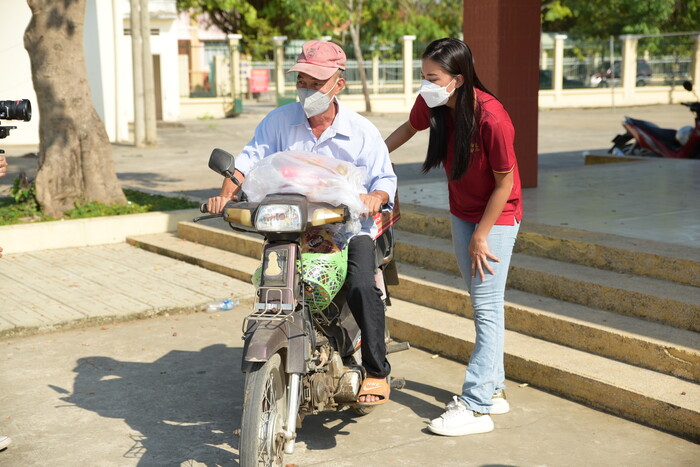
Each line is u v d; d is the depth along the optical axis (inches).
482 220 158.4
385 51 1231.5
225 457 156.4
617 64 1296.8
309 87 147.7
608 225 255.6
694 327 189.3
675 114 1103.6
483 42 328.8
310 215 138.0
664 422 163.6
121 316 247.6
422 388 191.5
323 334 156.3
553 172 390.6
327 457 155.5
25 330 233.9
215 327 243.3
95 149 376.8
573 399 181.2
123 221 354.6
